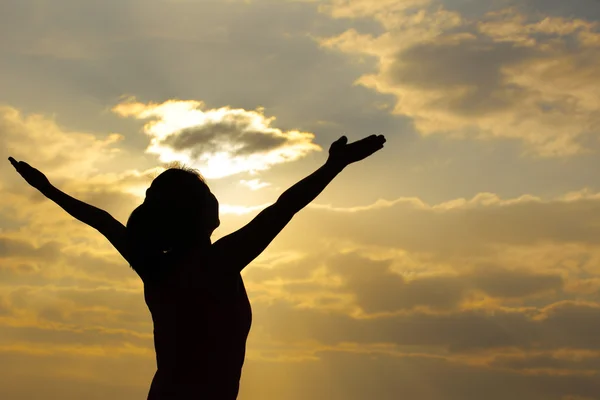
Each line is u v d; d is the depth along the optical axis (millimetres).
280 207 2789
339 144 2885
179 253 2908
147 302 3033
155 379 2902
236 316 2863
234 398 2875
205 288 2812
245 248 2805
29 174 3588
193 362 2805
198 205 2936
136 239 2922
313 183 2809
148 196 2977
